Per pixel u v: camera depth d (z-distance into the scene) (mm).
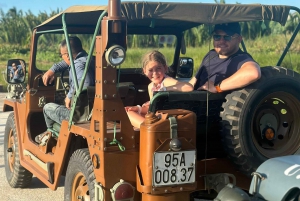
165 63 4055
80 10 3934
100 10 3730
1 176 6273
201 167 3602
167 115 3191
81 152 3662
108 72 3184
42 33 5035
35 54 5156
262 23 4418
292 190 2750
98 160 3268
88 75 4352
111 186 3232
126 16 3299
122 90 3785
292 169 2857
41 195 5504
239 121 3402
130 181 3273
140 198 3307
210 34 3967
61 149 4027
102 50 3158
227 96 3516
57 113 4371
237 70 3830
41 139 4695
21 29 21328
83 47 5309
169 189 3193
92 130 3354
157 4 3357
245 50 4547
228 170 3703
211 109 3637
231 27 3967
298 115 3760
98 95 3250
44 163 4469
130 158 3268
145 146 3174
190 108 3570
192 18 3467
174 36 5656
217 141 3727
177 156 3191
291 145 3771
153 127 3135
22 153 5359
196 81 4219
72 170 3736
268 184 2900
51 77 5090
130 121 3428
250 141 3459
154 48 5480
